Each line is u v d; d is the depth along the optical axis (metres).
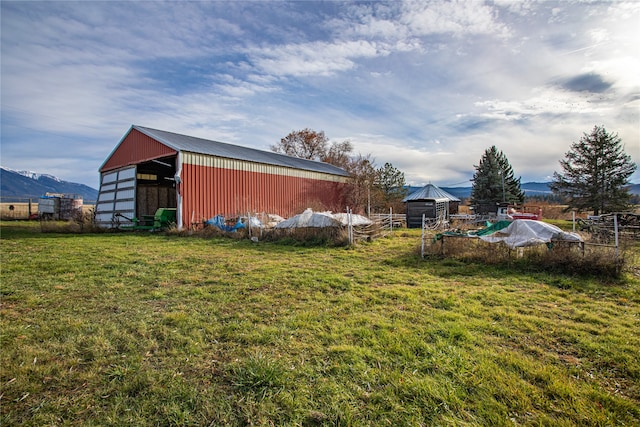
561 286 5.70
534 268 6.90
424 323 3.84
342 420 2.18
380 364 2.88
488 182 33.34
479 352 3.10
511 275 6.50
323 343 3.30
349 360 2.94
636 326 3.83
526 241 7.34
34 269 6.65
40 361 2.92
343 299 4.79
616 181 25.23
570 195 27.44
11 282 5.63
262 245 10.99
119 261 7.67
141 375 2.70
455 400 2.37
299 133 48.84
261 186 18.94
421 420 2.19
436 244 8.99
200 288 5.36
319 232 11.59
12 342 3.29
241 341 3.35
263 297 4.89
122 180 18.98
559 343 3.36
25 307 4.38
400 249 10.09
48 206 28.62
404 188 31.81
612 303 4.75
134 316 4.06
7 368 2.78
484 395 2.44
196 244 11.10
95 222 20.11
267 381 2.59
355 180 26.45
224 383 2.61
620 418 2.21
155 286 5.52
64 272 6.45
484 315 4.13
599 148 25.80
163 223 16.16
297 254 9.15
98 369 2.80
